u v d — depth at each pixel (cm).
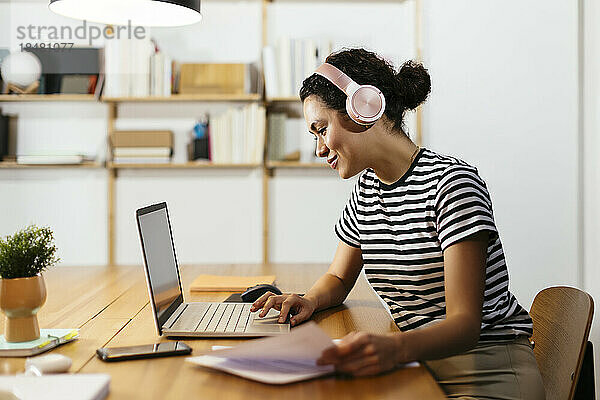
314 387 107
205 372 117
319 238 403
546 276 369
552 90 368
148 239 147
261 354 111
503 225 370
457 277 135
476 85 370
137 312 173
